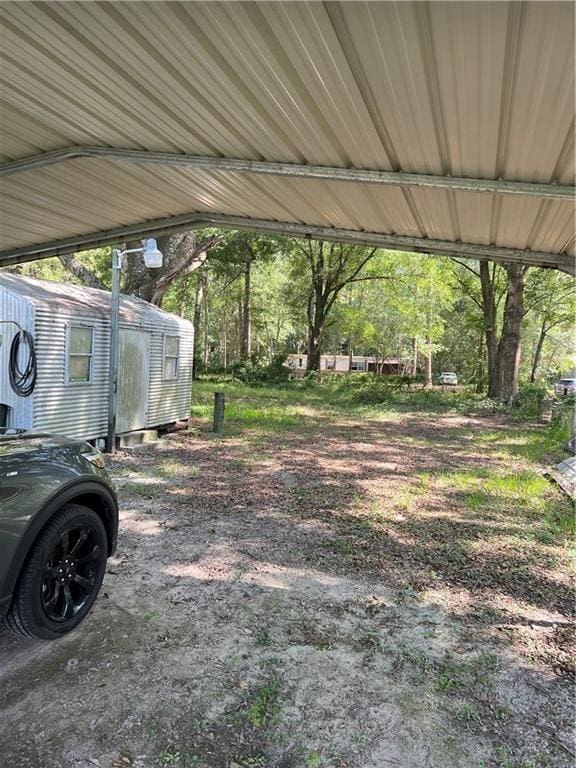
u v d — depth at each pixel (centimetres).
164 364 977
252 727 219
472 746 213
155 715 223
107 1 258
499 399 1748
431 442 1047
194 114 382
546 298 2212
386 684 252
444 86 285
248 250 2505
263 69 307
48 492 265
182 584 354
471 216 521
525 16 217
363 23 246
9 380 686
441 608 334
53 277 2475
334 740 213
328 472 733
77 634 285
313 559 407
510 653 285
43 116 412
